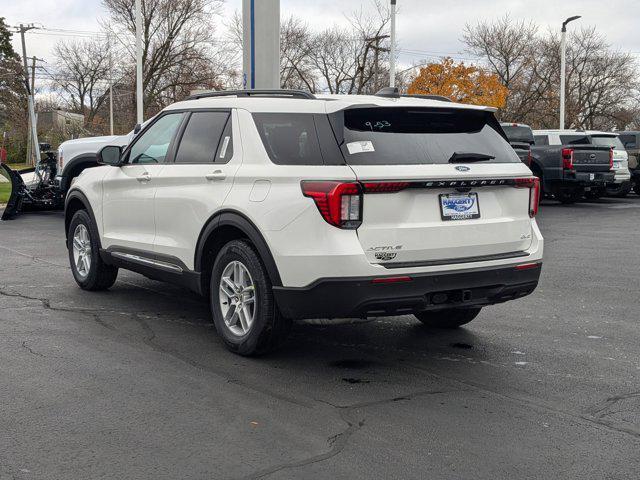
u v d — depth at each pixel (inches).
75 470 140.9
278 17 511.5
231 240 221.0
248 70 514.3
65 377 195.2
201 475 139.4
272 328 205.5
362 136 196.5
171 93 2129.7
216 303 223.0
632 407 180.1
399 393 187.8
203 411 172.7
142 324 252.7
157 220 248.1
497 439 158.9
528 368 210.8
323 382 195.5
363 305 188.5
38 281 325.7
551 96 2255.2
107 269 296.7
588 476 141.6
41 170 641.6
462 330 253.4
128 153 269.4
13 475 138.4
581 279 353.1
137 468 142.1
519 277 210.5
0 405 174.1
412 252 194.1
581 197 861.2
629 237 518.0
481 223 204.7
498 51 2235.5
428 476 140.4
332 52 2050.9
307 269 190.5
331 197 186.9
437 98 228.5
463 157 201.6
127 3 2025.1
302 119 202.5
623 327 259.9
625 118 2439.7
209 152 228.4
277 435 159.2
